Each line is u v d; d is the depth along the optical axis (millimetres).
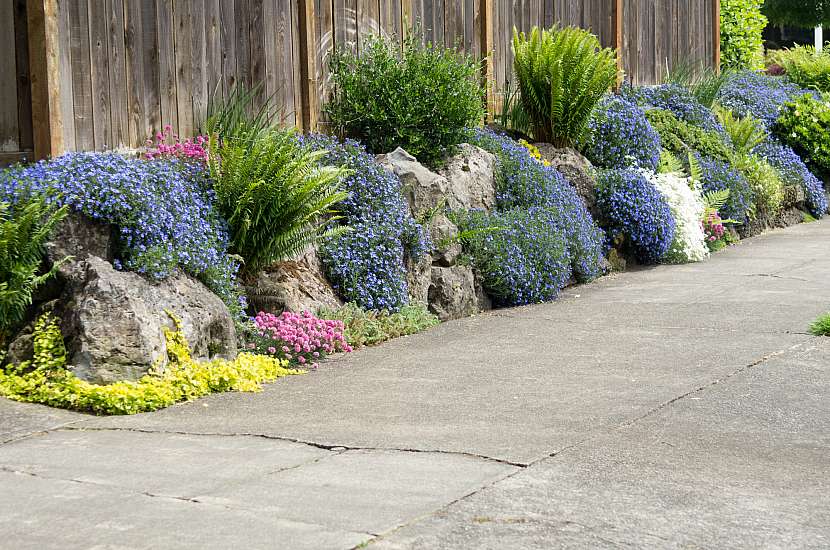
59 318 6102
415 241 8336
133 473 4418
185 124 8258
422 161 9625
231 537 3643
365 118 9484
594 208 11055
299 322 7031
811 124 15680
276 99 9117
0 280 6156
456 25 11312
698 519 3857
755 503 4035
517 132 11875
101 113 7543
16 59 7090
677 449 4750
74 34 7309
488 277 8867
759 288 9383
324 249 7996
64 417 5473
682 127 13555
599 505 3992
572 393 5832
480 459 4574
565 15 13312
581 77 11320
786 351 6812
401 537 3648
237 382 6113
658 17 15484
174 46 8141
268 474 4383
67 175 6473
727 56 20938
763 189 13625
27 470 4492
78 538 3656
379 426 5191
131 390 5645
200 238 6906
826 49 20672
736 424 5172
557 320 8203
